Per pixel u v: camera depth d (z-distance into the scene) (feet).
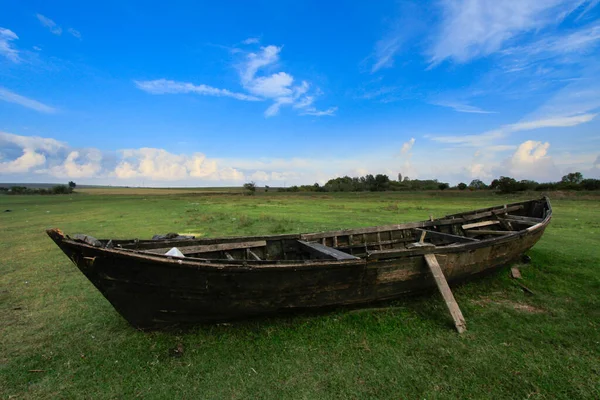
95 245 13.29
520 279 22.45
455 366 12.73
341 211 79.00
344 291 16.47
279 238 22.67
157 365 13.05
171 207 104.53
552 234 38.01
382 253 16.47
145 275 13.64
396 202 116.16
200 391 11.54
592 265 24.56
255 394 11.34
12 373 12.71
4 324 17.04
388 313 17.26
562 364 12.78
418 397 11.03
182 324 15.39
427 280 18.71
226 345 14.39
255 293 14.78
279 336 15.08
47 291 22.12
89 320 17.39
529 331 15.42
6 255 32.91
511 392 11.22
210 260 14.84
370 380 11.96
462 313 17.53
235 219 62.08
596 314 17.10
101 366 13.11
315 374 12.35
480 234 28.91
